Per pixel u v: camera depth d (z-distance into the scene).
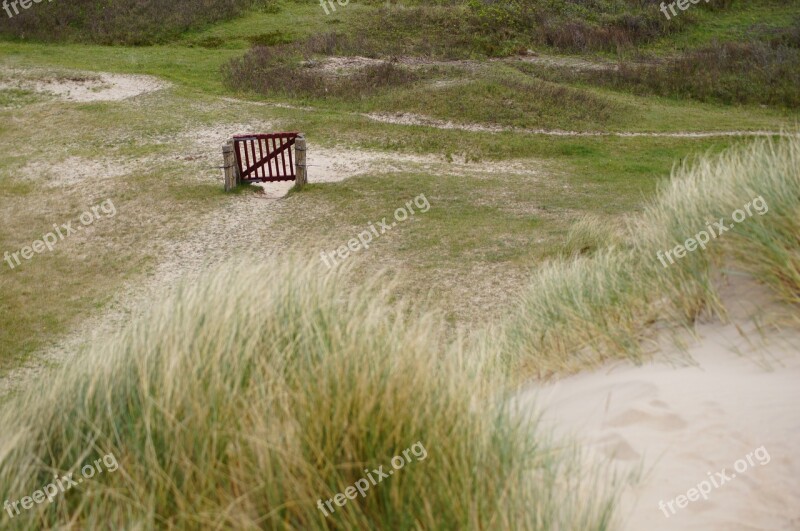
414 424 2.78
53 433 3.21
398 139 24.64
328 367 3.11
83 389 3.43
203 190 19.83
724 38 36.91
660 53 35.62
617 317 5.72
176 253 15.61
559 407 4.49
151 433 2.91
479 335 7.33
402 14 38.56
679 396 3.98
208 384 3.11
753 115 28.41
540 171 21.69
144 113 27.80
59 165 22.98
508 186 19.59
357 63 32.78
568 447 3.30
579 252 12.45
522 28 37.38
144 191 19.83
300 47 34.56
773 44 35.22
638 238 7.31
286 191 20.16
